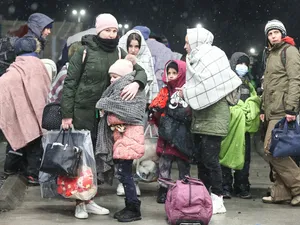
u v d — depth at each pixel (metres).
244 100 8.82
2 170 10.36
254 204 8.38
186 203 6.84
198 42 7.97
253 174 11.34
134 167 8.60
